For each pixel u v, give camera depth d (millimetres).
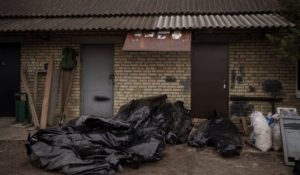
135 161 5227
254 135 6410
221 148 5914
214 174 5066
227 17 7969
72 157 4973
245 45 8188
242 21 7426
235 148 5840
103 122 5926
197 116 8508
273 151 6172
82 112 8969
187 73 8406
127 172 5090
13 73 9227
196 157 5852
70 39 8734
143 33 7480
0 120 8914
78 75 8797
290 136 5695
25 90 8844
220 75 8414
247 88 8234
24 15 8766
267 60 8125
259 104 8211
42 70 8867
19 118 8539
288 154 5547
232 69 8273
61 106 8750
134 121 6781
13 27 7816
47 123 8383
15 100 8938
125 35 8391
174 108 7492
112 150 5375
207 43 8406
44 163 5082
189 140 6566
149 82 8531
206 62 8445
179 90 8445
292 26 6855
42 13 8867
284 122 5855
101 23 7875
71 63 8602
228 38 8164
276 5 8430
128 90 8609
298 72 8125
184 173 5090
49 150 5188
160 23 7695
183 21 7742
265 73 8148
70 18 8625
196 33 8242
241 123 7895
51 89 8578
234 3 8945
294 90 8078
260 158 5828
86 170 4777
